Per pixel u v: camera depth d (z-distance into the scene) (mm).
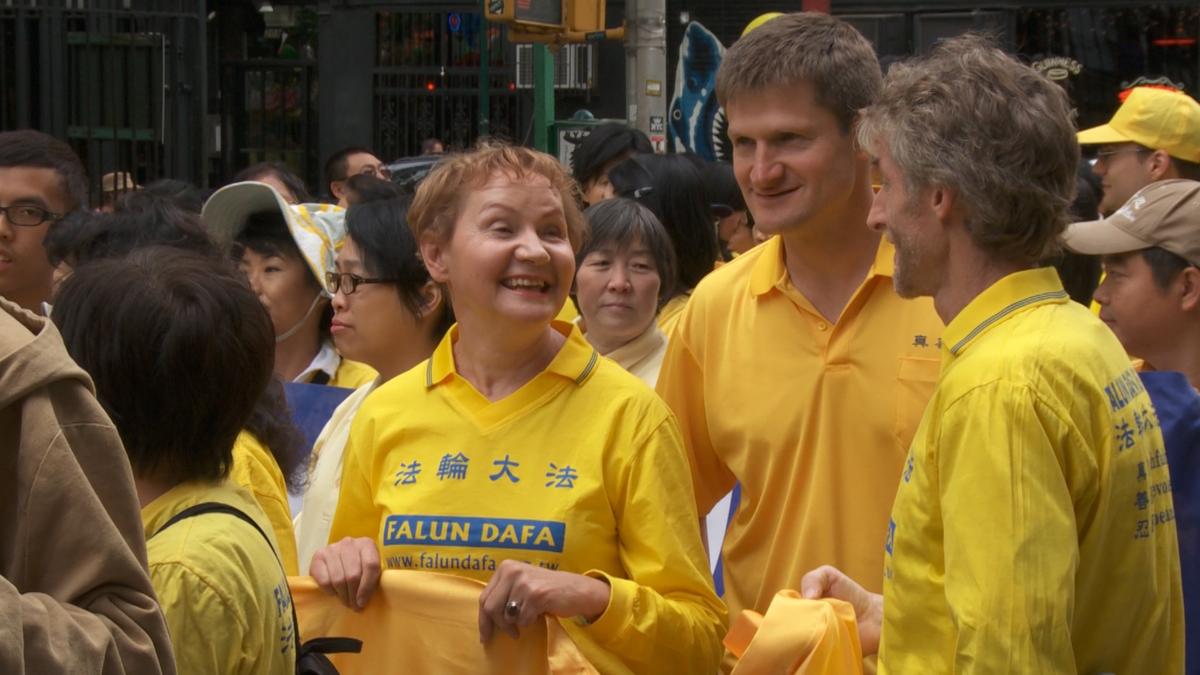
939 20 12969
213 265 2650
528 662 2885
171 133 11172
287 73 15805
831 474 3193
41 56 11000
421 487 3045
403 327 4305
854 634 2857
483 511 2980
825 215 3189
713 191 6160
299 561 3828
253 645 2445
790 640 2789
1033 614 2273
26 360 1965
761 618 2941
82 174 5559
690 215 5102
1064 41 13102
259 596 2475
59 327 2533
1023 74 2512
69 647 1852
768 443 3266
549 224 3080
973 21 12914
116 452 2029
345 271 4305
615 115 14102
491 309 3021
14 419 1975
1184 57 13031
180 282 2543
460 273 3066
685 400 3465
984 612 2289
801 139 3172
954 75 2506
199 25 11258
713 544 3979
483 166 3088
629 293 4398
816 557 3191
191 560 2387
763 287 3318
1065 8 13047
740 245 6355
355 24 14102
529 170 3092
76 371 2004
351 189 6129
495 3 9727
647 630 2842
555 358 3057
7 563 1983
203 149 11328
